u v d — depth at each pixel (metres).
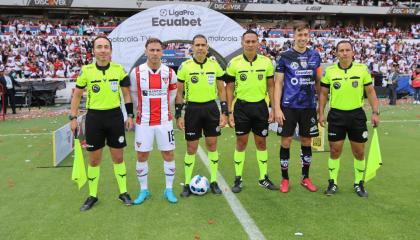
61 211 4.67
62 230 4.12
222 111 5.33
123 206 4.82
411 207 4.69
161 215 4.50
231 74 5.26
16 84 14.67
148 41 4.71
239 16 38.28
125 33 10.85
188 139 5.16
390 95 17.48
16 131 10.52
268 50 25.30
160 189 5.48
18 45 24.33
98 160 4.80
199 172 6.42
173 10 11.06
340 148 5.15
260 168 5.54
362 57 27.92
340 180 5.86
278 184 5.72
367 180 5.30
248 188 5.49
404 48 29.97
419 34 33.66
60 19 35.25
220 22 11.38
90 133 4.68
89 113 4.69
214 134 5.20
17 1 32.78
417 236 3.89
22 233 4.06
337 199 4.98
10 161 7.18
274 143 8.73
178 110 5.14
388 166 6.60
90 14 36.34
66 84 18.28
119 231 4.07
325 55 27.78
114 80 4.67
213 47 11.44
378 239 3.83
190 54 19.84
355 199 4.98
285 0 37.56
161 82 4.79
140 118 4.86
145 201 4.98
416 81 17.92
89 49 25.31
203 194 5.20
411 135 9.57
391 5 38.69
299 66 5.09
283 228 4.09
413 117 12.99
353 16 39.94
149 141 4.86
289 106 5.17
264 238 3.86
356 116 5.00
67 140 7.62
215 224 4.21
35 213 4.61
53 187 5.61
